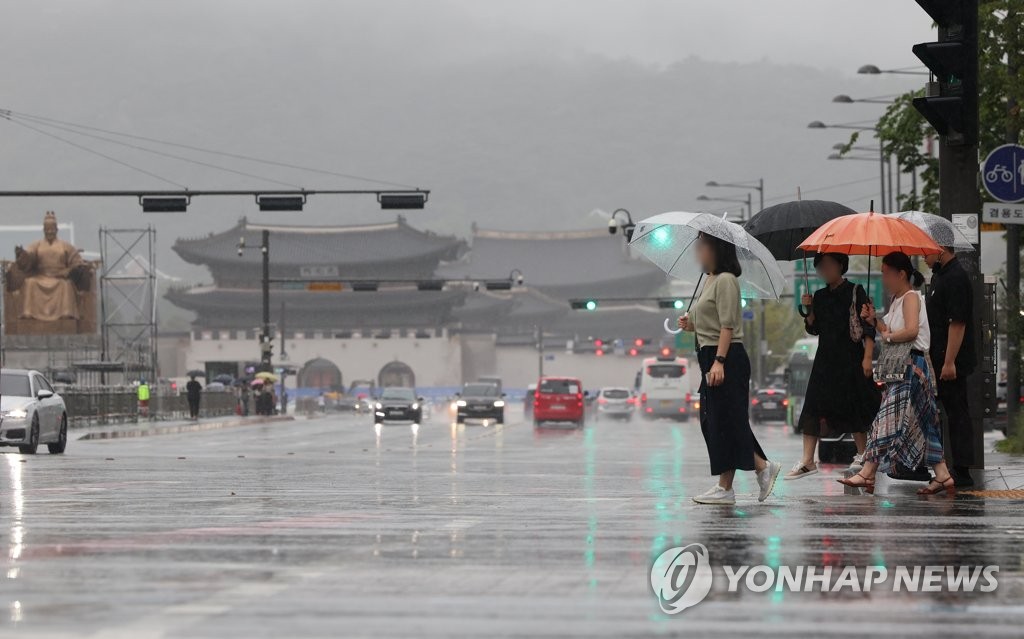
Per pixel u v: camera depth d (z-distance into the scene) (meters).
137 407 112.94
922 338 24.73
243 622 10.81
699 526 18.56
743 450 22.56
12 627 10.53
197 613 11.23
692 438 79.06
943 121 28.84
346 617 11.09
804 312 27.05
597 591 12.51
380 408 124.88
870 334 26.52
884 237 25.33
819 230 26.39
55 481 30.94
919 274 27.27
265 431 98.12
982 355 29.78
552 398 110.31
